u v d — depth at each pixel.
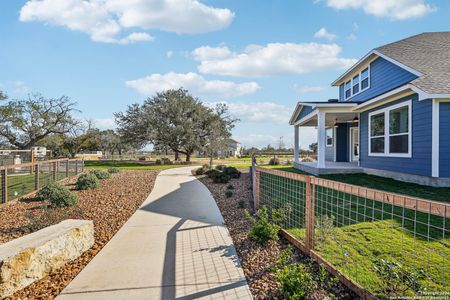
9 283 2.85
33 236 3.49
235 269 3.33
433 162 7.50
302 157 22.77
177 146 29.89
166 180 12.16
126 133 30.34
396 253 3.37
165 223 5.41
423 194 6.62
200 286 2.94
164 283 3.01
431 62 9.41
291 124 16.86
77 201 7.05
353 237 3.96
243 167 20.47
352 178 9.73
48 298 2.78
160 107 29.06
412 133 8.27
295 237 4.00
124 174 14.80
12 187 9.20
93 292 2.85
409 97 8.40
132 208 6.67
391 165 9.33
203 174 14.65
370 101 9.59
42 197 7.32
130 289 2.90
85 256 3.85
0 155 16.58
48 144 34.53
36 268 3.15
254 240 4.21
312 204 3.49
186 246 4.13
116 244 4.27
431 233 4.08
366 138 11.09
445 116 7.43
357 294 2.53
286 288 2.58
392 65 10.86
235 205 6.89
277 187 8.15
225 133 29.16
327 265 3.04
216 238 4.48
